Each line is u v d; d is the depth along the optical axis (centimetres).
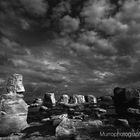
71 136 1839
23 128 2409
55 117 2988
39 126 2392
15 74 2672
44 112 4741
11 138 1998
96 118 3062
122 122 2317
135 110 2941
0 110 2353
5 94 2500
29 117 3819
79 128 2134
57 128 2028
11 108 2400
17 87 2591
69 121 2269
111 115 3234
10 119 2339
